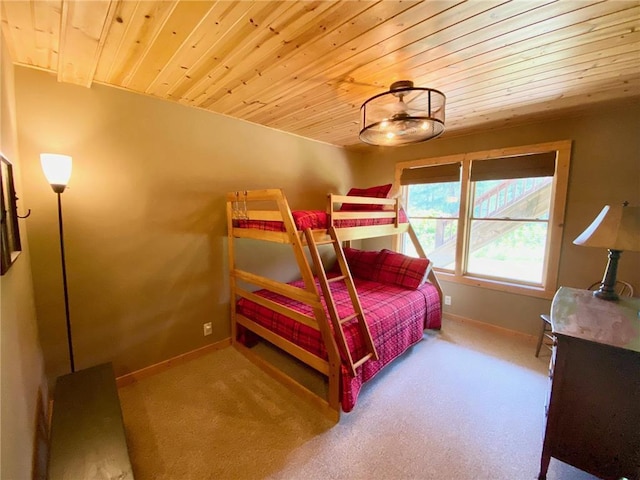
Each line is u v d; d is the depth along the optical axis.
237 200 2.68
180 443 1.84
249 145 3.12
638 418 1.35
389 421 2.03
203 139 2.75
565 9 1.29
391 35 1.50
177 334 2.72
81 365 2.22
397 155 4.14
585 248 2.79
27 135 1.90
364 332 2.21
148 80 2.10
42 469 1.52
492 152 3.28
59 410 1.53
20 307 1.48
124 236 2.36
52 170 1.74
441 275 3.79
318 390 2.32
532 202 3.16
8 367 1.12
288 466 1.69
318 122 3.10
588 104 2.51
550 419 1.52
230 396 2.29
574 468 1.67
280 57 1.75
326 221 2.41
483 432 1.93
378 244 4.51
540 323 3.08
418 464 1.70
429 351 2.96
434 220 3.93
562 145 2.83
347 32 1.47
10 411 1.08
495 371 2.61
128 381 2.45
